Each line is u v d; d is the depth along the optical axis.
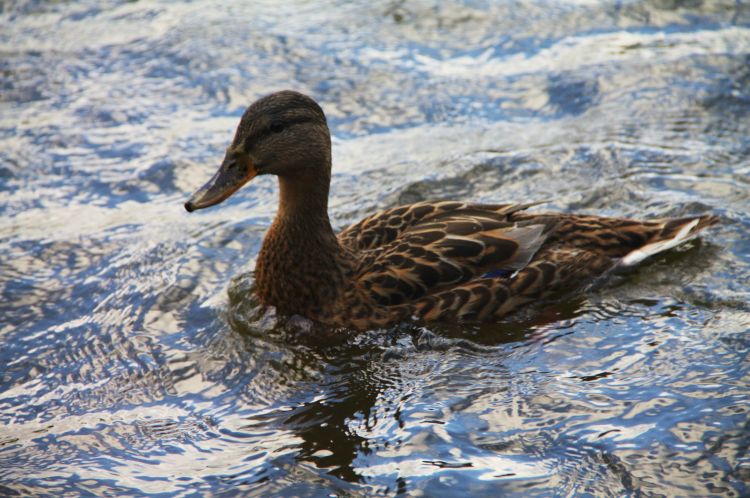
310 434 8.85
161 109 16.22
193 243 12.61
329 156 10.92
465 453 8.44
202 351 10.35
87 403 9.50
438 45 18.08
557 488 7.93
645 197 12.98
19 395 9.64
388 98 16.44
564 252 11.16
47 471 8.45
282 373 9.91
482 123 15.66
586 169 13.94
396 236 11.29
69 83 17.17
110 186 14.09
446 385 9.54
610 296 10.98
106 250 12.48
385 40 18.28
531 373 9.63
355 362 10.05
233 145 10.66
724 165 13.75
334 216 13.15
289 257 10.73
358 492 8.00
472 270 10.84
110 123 15.81
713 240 11.79
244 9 19.95
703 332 10.03
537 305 10.91
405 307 10.63
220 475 8.32
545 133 15.19
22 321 10.97
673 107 15.60
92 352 10.38
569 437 8.53
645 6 19.00
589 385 9.32
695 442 8.34
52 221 13.21
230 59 17.73
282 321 10.91
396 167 14.43
